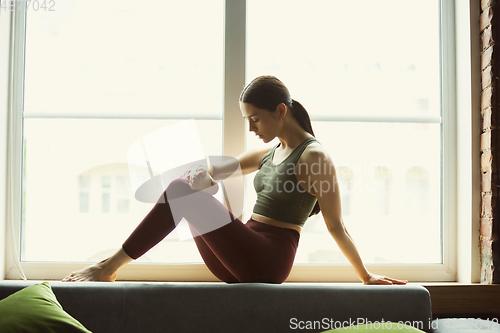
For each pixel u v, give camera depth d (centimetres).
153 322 124
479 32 171
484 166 165
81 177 178
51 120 178
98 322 123
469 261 168
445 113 180
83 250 177
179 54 182
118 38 182
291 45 183
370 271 175
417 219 179
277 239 138
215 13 183
